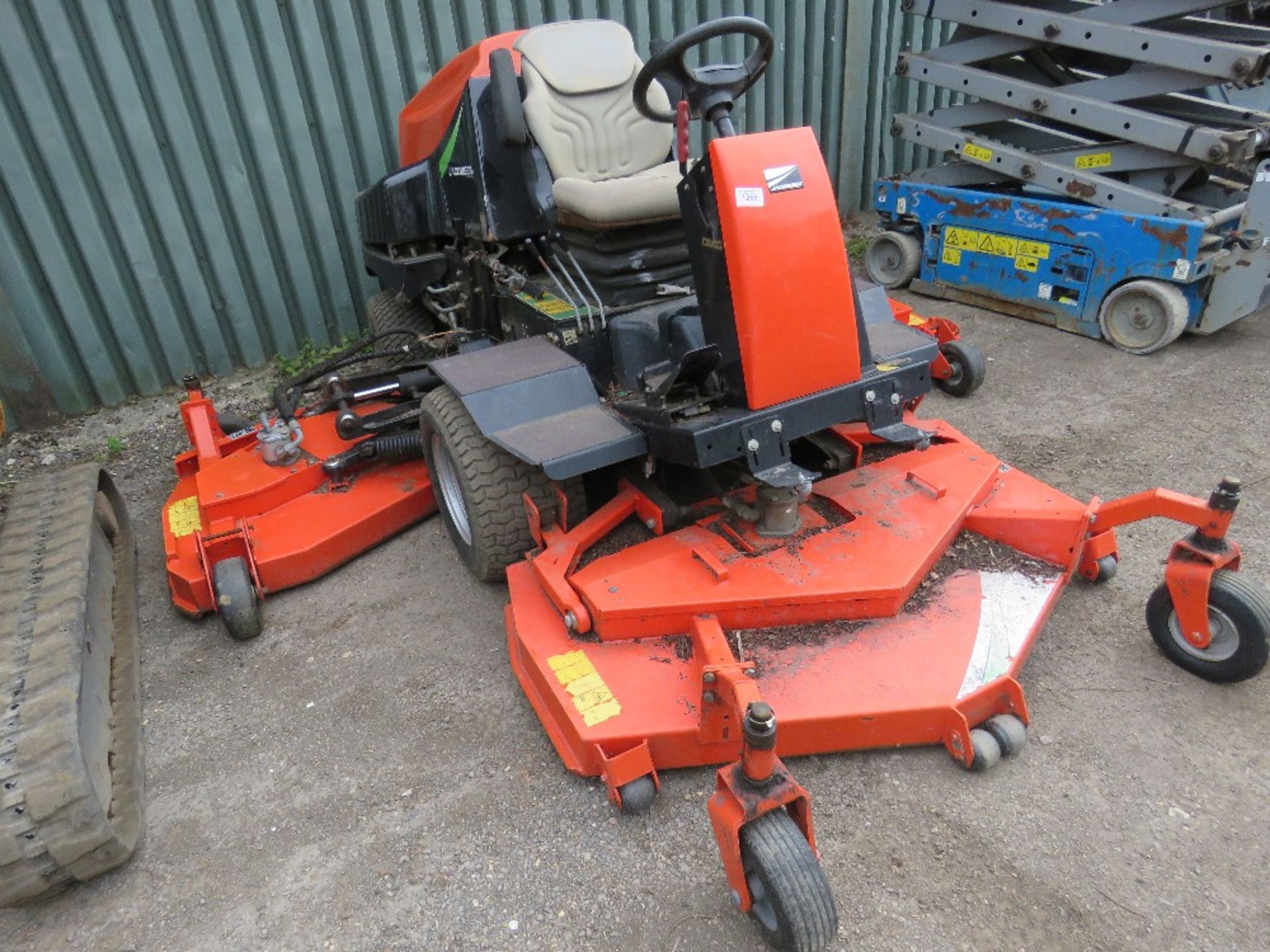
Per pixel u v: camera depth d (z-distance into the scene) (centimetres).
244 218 532
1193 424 438
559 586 275
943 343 471
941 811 239
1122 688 276
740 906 208
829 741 243
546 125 352
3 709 232
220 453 397
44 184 474
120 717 284
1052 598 274
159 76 482
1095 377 498
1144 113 504
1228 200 531
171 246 516
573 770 247
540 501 307
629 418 286
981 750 240
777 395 259
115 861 234
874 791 246
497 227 367
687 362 250
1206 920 209
